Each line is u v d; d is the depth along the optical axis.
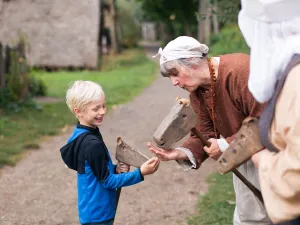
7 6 20.25
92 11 20.58
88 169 3.04
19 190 5.70
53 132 8.55
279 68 1.87
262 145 2.04
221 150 2.75
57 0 20.42
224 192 5.20
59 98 12.98
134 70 20.53
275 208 1.90
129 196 5.41
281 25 1.90
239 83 2.64
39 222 4.80
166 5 33.31
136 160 3.06
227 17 6.63
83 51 20.70
